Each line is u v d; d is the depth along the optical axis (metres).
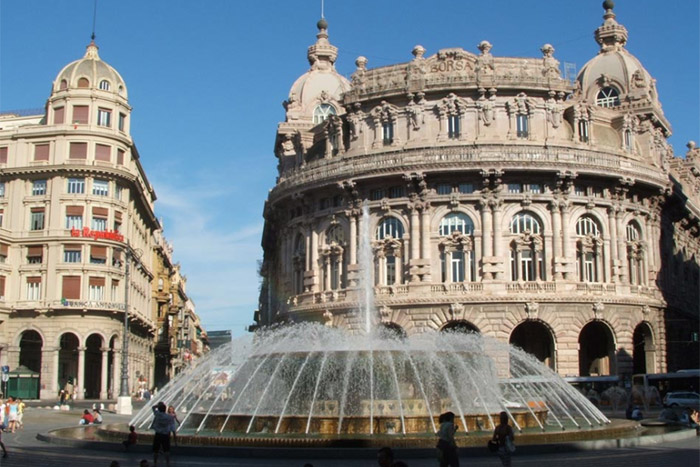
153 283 131.00
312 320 76.94
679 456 30.38
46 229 89.56
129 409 63.16
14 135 91.44
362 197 75.88
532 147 72.25
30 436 42.59
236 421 36.94
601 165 73.06
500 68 75.44
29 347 92.12
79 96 92.31
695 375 70.94
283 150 93.38
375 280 74.31
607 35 92.81
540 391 48.16
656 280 78.56
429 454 30.00
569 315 71.00
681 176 97.94
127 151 95.69
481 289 70.94
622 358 72.19
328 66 98.25
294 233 82.75
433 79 74.62
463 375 41.50
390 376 39.78
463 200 72.88
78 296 89.00
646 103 84.81
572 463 28.45
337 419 35.66
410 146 74.31
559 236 72.44
